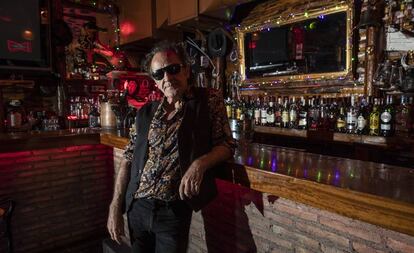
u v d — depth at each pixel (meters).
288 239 1.47
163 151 1.35
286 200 1.46
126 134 2.41
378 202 0.92
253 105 3.49
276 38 3.30
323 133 2.62
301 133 2.77
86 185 2.78
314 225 1.36
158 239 1.37
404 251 1.08
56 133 2.56
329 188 1.05
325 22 2.87
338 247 1.28
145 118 1.45
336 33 2.79
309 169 1.29
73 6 4.41
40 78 4.20
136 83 3.99
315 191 1.10
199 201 1.29
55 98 4.36
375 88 2.51
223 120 1.41
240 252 1.71
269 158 1.52
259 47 3.48
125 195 1.54
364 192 0.97
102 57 4.58
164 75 1.35
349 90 2.82
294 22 3.11
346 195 1.00
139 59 4.90
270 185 1.26
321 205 1.08
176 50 1.40
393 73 2.28
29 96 4.17
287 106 3.15
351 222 1.23
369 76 2.52
